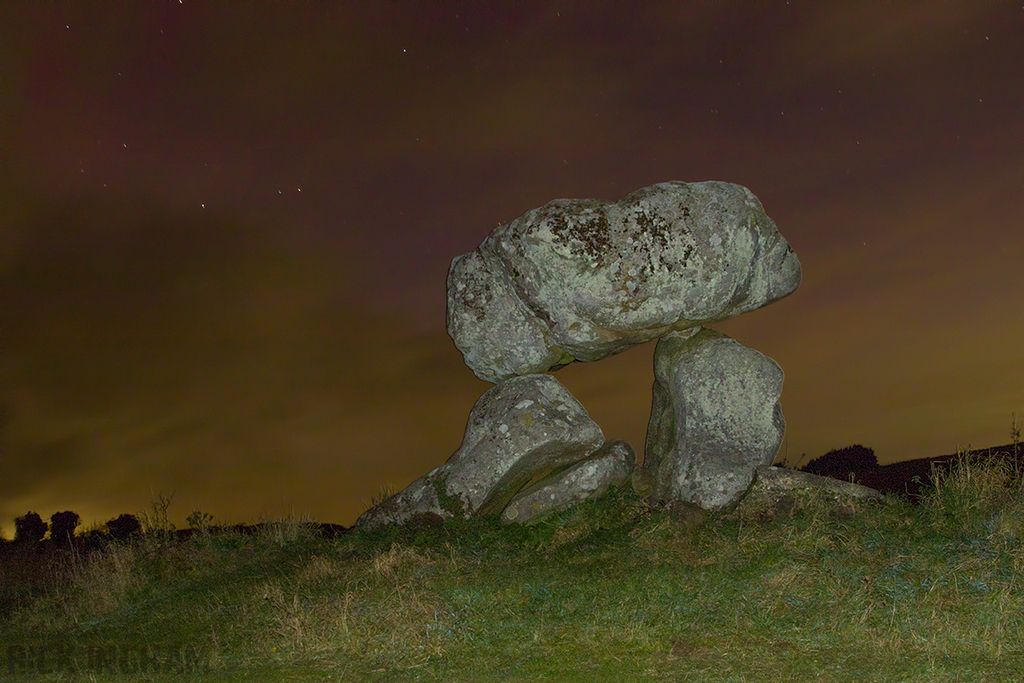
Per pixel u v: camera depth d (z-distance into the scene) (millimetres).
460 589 7730
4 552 12125
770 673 6008
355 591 7992
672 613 7039
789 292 9914
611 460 10039
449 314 10695
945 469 10234
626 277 9555
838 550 7988
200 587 9211
